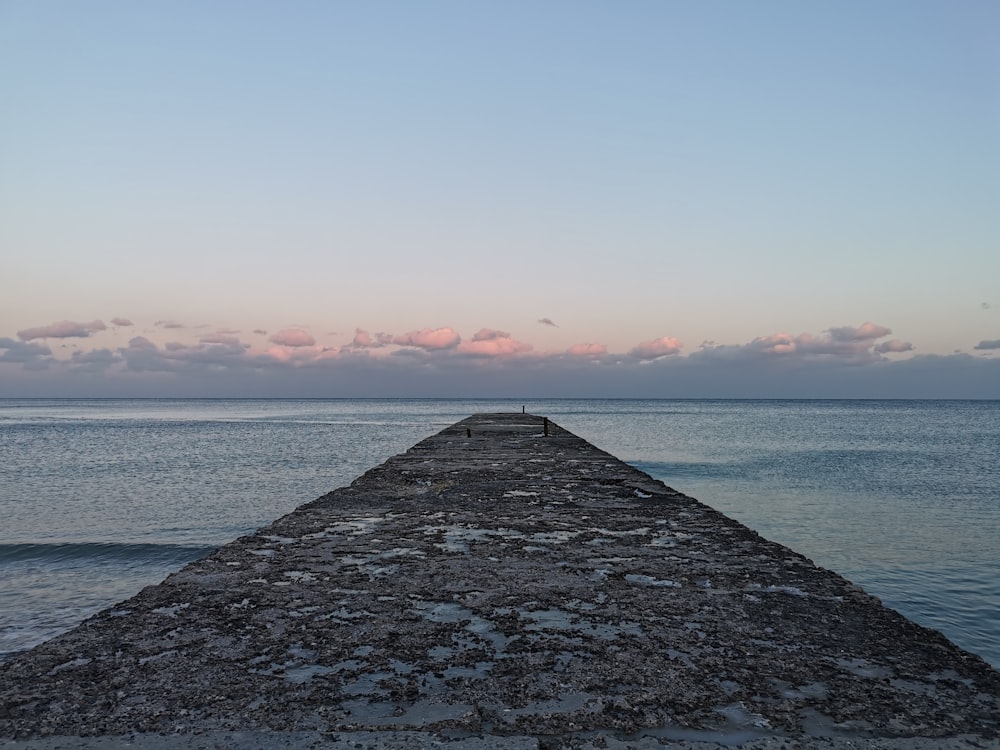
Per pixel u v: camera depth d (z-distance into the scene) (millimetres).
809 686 2613
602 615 3398
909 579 10023
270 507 16141
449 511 6430
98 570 10164
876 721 2350
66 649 2959
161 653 2918
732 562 4453
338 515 6215
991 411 128625
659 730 2295
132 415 101562
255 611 3447
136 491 18938
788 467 26625
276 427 60031
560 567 4312
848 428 60125
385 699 2506
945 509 16641
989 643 7438
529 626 3244
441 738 2248
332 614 3406
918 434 51344
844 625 3271
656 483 8523
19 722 2336
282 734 2268
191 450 33781
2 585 9250
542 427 24281
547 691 2570
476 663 2820
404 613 3426
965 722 2346
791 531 13781
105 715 2387
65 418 87250
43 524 13945
